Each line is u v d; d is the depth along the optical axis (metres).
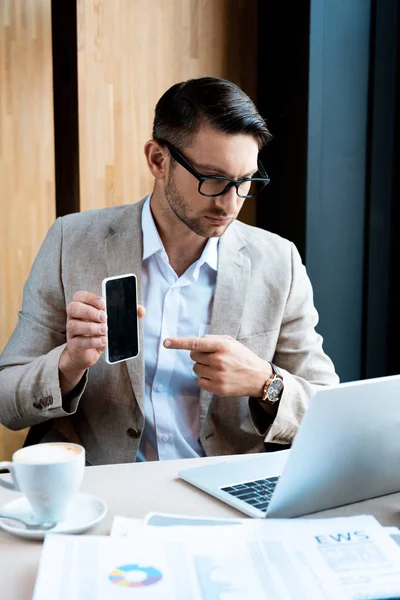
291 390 1.36
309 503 0.94
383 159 2.37
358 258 2.39
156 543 0.80
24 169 2.19
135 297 1.22
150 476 1.09
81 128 2.11
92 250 1.51
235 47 2.34
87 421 1.50
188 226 1.39
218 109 1.29
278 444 1.46
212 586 0.72
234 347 1.32
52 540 0.80
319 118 2.26
